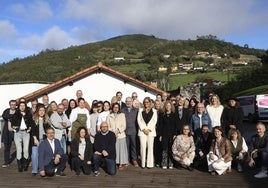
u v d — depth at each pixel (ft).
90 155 29.71
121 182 27.35
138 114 32.45
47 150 28.91
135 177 28.86
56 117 31.45
